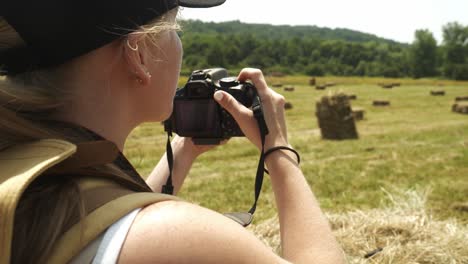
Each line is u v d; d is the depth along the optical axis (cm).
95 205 73
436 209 625
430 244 282
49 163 69
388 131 1650
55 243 70
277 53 12662
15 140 79
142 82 89
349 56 13150
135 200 73
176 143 144
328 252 92
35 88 81
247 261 72
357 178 871
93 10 79
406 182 830
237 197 746
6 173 71
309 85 5075
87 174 77
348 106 1503
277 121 113
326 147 1302
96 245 69
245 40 12575
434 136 1470
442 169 945
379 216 335
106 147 78
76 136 82
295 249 93
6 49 82
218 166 1034
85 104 85
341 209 650
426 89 4609
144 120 95
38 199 74
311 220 96
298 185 102
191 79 133
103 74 85
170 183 135
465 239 289
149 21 85
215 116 132
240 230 75
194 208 75
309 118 2134
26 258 71
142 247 69
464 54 10294
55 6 77
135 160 1089
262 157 108
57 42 79
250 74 121
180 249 69
